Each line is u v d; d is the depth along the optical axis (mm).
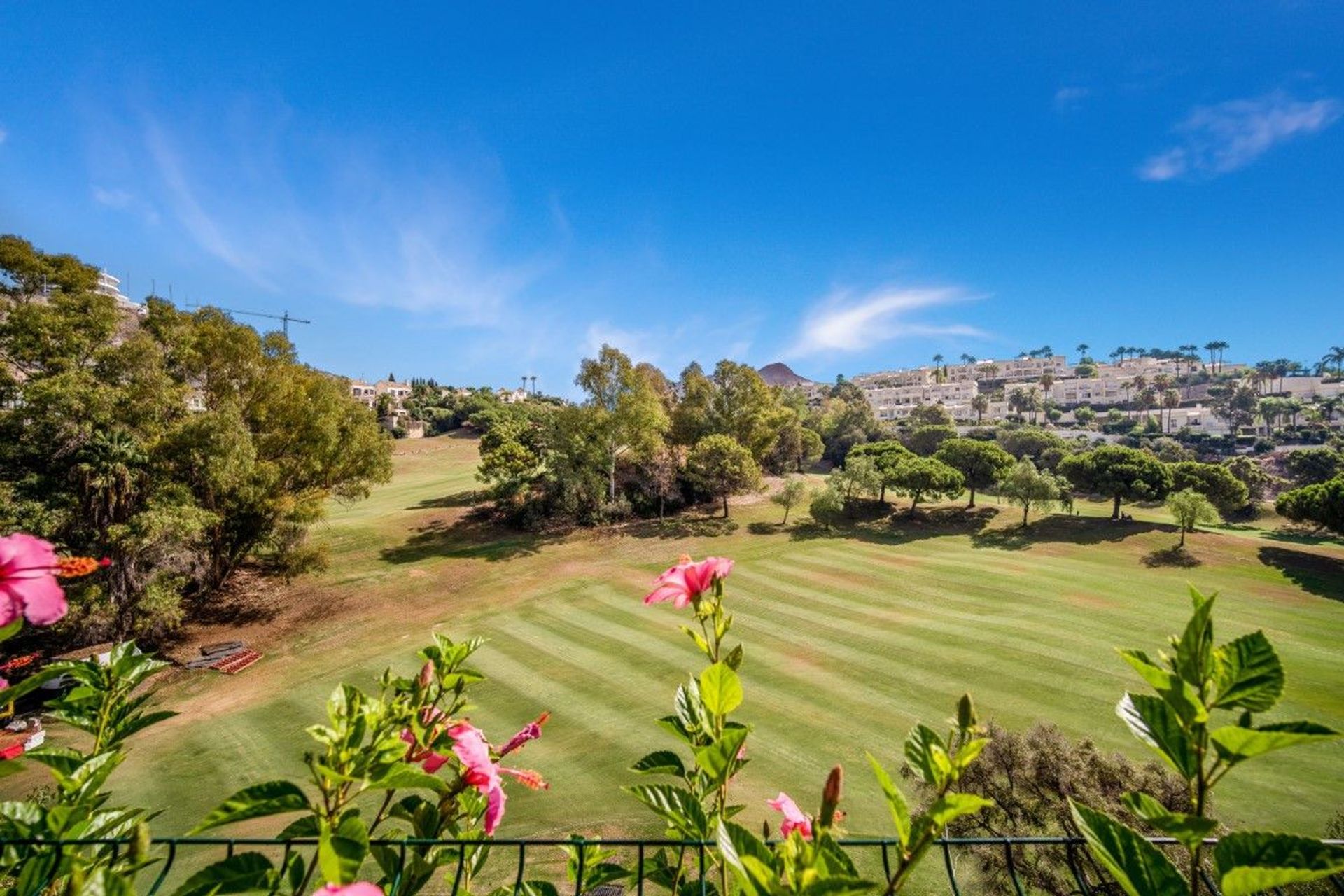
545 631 21109
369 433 26422
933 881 8914
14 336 18000
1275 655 957
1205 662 1016
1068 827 7656
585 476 36531
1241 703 970
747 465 37625
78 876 1100
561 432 36406
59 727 14438
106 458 17109
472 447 70188
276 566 24594
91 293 20234
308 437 24000
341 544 32031
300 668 18547
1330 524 30719
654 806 1697
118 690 1895
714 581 1912
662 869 1856
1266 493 54438
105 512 17516
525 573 28266
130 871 1122
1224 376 122250
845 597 25000
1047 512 40344
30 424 17500
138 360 18984
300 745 13828
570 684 16797
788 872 1162
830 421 73812
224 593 24641
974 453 42562
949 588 26281
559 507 36688
